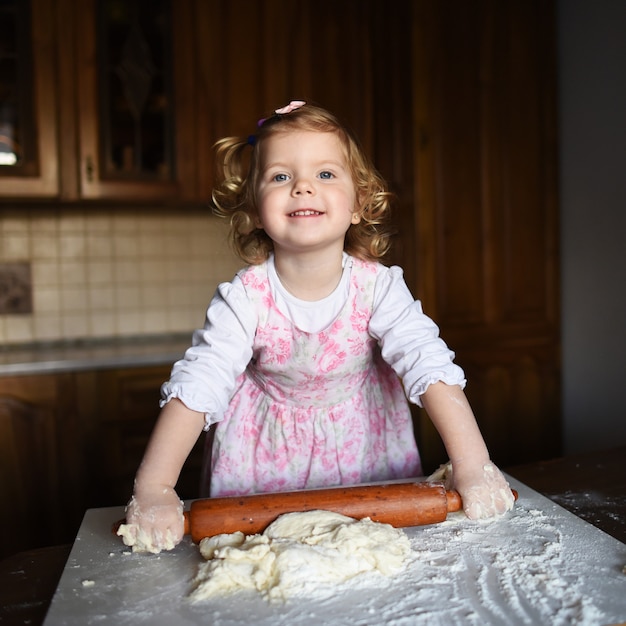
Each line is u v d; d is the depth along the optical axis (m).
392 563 0.67
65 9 2.13
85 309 2.53
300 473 1.06
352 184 0.91
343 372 1.02
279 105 2.32
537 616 0.58
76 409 2.02
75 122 2.15
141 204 2.30
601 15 2.15
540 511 0.82
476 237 2.29
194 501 0.83
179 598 0.63
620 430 2.17
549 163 2.37
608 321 2.20
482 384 2.32
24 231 2.46
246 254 0.99
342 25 2.34
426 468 2.18
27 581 0.72
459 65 2.23
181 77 2.25
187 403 0.81
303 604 0.61
